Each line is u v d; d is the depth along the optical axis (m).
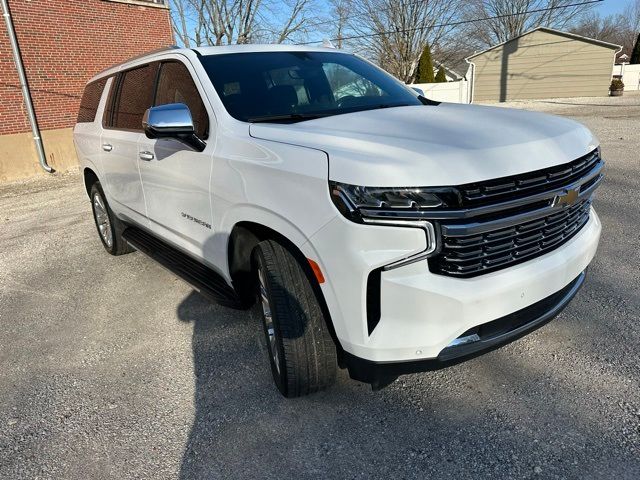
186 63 3.34
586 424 2.35
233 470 2.26
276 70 3.34
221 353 3.23
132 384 2.97
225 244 2.86
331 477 2.18
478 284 2.08
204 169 2.93
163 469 2.30
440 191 1.94
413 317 2.05
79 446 2.48
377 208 1.96
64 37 13.50
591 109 19.80
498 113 2.78
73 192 10.19
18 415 2.75
